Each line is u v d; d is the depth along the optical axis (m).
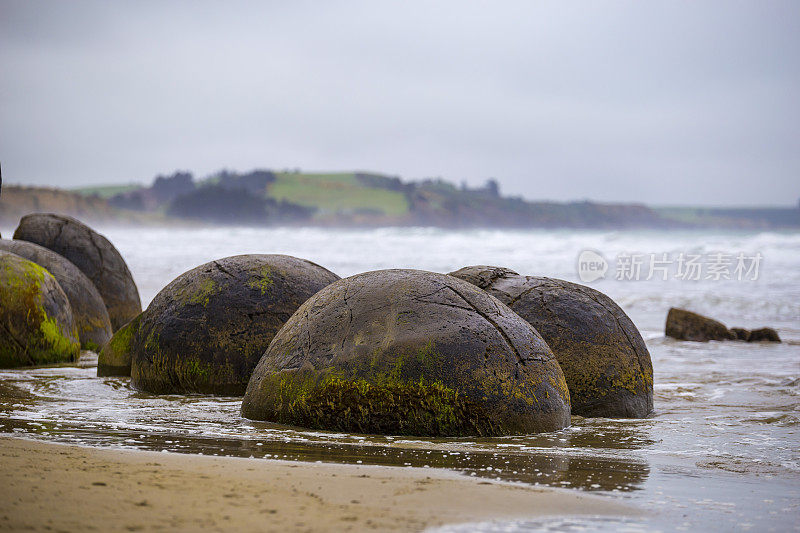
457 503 4.89
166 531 4.06
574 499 5.24
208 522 4.23
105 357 11.29
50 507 4.34
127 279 16.31
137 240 75.75
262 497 4.77
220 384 9.74
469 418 7.42
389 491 5.09
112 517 4.24
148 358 10.05
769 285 31.09
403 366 7.43
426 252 52.44
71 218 16.41
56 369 11.84
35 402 9.20
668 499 5.45
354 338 7.66
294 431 7.52
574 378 9.23
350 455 6.55
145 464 5.53
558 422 7.93
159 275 34.62
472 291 8.00
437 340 7.50
